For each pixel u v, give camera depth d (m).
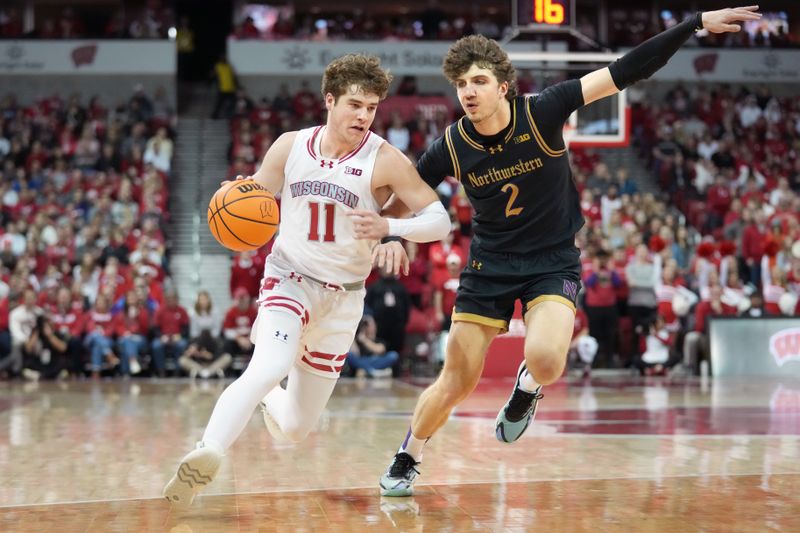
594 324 16.56
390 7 29.69
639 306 16.75
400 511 4.78
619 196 20.64
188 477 4.27
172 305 16.44
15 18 28.94
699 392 12.62
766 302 17.28
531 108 4.88
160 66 26.36
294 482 5.69
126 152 22.75
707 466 6.20
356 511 4.79
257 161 23.12
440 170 5.11
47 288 16.70
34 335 15.99
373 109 4.72
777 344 16.03
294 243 4.86
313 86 27.22
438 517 4.62
